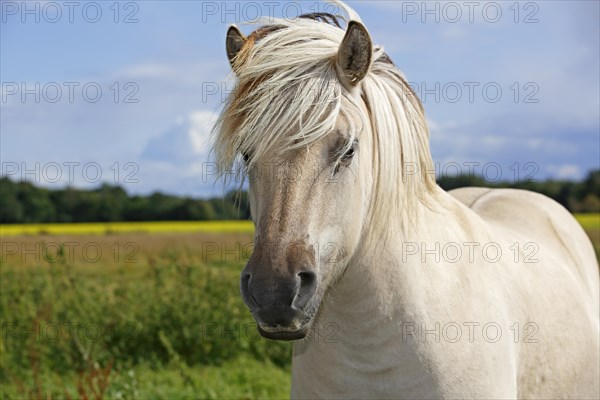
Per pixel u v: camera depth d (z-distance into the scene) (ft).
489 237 8.75
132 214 114.32
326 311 7.82
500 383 7.86
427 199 8.18
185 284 24.98
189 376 19.31
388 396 7.73
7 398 16.98
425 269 7.75
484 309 7.96
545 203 11.14
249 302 6.72
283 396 17.61
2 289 24.07
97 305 23.91
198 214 115.65
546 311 8.81
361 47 7.21
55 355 21.11
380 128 7.55
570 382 9.09
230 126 7.45
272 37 7.55
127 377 18.52
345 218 7.20
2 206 108.37
